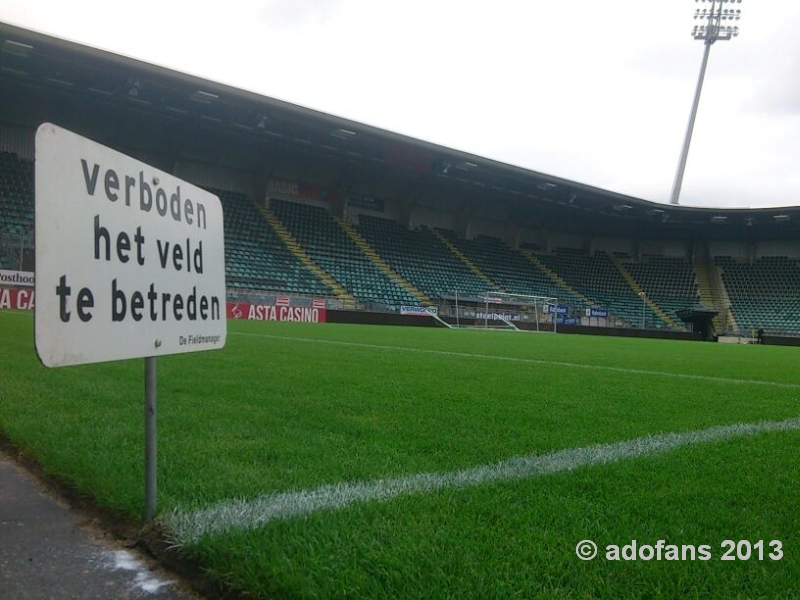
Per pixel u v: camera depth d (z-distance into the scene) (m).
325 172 30.97
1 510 2.01
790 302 35.28
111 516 1.93
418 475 2.33
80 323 1.49
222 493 2.05
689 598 1.42
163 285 1.86
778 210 33.47
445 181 31.73
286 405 3.84
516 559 1.57
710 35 38.56
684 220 36.81
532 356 9.61
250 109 22.95
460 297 29.98
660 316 35.56
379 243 31.56
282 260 26.53
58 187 1.43
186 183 2.03
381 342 11.36
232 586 1.46
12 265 17.66
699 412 4.22
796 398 5.26
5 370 4.91
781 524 1.90
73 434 2.82
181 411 3.49
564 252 39.44
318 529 1.74
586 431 3.33
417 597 1.37
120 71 19.50
